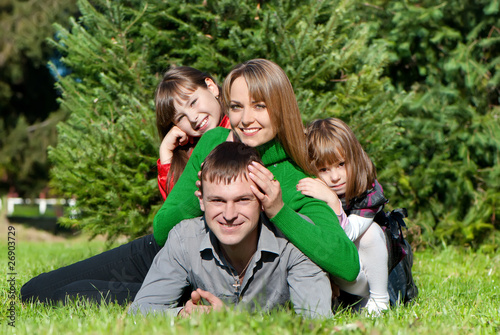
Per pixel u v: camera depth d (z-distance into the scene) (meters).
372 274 3.06
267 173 2.43
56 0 15.21
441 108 7.85
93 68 5.65
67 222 5.65
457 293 3.86
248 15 5.61
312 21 5.31
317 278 2.56
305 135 3.17
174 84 3.43
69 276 3.41
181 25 5.68
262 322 2.12
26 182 17.89
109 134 5.16
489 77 8.12
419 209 7.92
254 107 2.79
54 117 16.59
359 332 2.20
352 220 3.00
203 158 3.01
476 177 7.93
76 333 2.15
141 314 2.44
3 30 15.23
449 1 7.88
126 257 3.45
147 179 5.47
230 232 2.43
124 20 6.01
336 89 5.71
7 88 16.19
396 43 8.08
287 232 2.52
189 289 2.84
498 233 7.69
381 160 5.84
